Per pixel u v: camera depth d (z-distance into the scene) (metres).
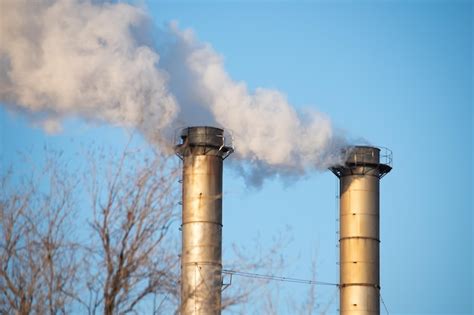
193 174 181.12
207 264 176.62
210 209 179.88
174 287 93.50
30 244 93.81
